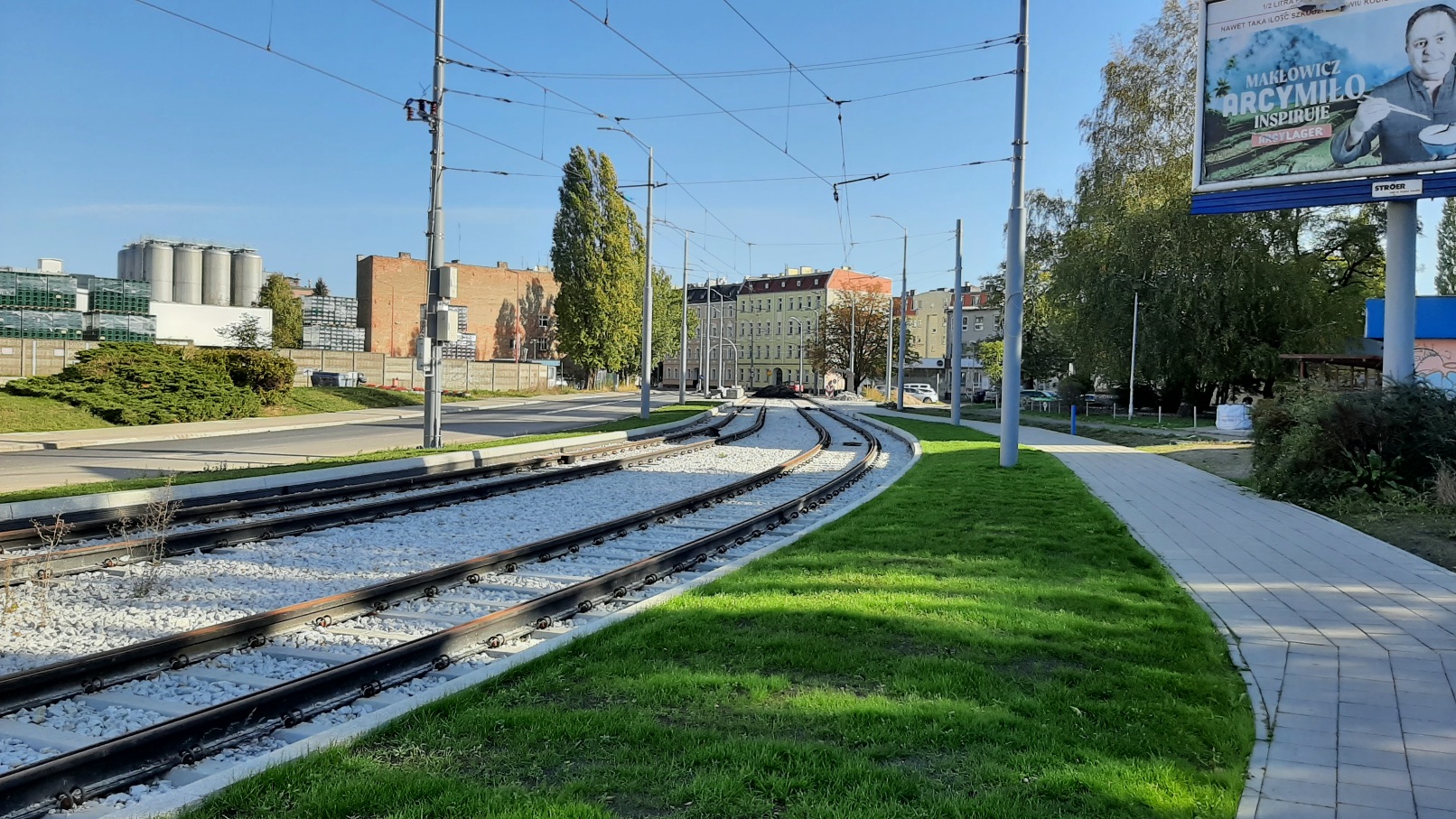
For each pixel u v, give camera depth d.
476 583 7.66
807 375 112.62
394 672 5.14
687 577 8.06
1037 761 3.65
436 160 18.53
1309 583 7.43
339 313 82.12
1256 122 15.27
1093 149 41.53
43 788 3.57
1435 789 3.56
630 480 16.09
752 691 4.46
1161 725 4.11
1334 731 4.20
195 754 4.01
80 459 17.86
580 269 72.88
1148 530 10.16
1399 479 11.80
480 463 18.12
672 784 3.46
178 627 6.30
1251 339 36.53
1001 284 63.50
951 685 4.61
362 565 8.48
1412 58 13.96
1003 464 16.75
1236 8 15.49
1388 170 14.08
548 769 3.62
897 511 11.10
